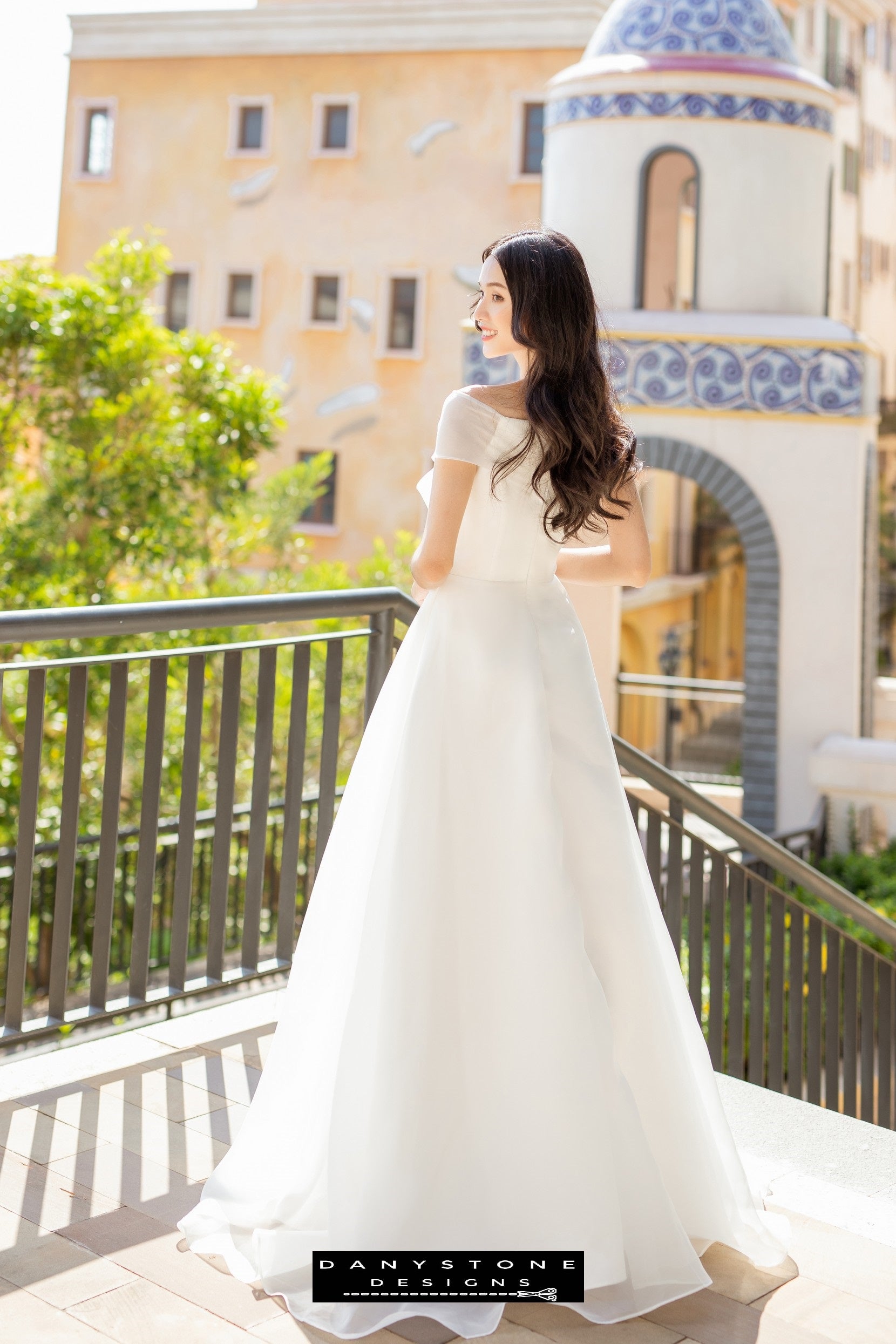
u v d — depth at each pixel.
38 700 2.85
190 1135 2.76
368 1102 2.28
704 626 24.83
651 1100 2.37
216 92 23.44
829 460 11.14
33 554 11.64
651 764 3.75
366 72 22.47
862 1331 2.22
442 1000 2.28
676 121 11.21
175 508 12.35
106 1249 2.33
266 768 3.37
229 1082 3.02
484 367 11.34
